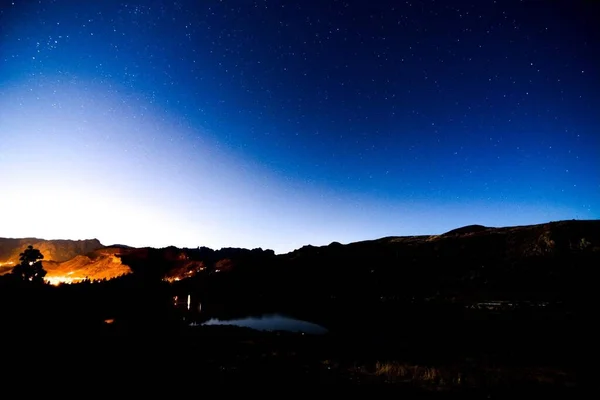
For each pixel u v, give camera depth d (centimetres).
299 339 1683
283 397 757
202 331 1820
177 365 995
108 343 1246
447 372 995
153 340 1399
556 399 780
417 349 1449
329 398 762
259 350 1322
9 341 1085
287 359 1156
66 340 1203
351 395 788
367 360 1227
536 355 1251
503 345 1455
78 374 845
